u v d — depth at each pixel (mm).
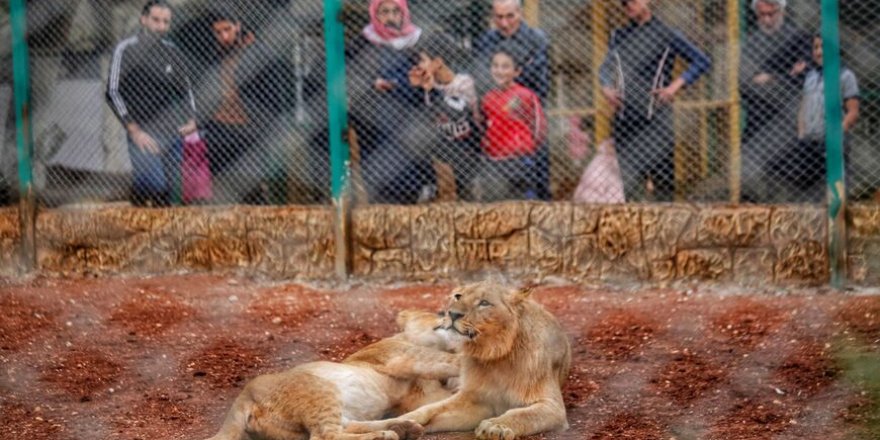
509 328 7594
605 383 8734
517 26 11492
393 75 11859
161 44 12578
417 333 8227
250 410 7328
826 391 8203
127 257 12930
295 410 7211
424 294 11531
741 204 11203
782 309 10305
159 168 12805
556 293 11336
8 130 13336
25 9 13008
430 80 11797
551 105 11672
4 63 13234
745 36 11070
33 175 13203
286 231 12352
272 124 12422
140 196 12961
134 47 12656
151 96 12695
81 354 9867
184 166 12750
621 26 11352
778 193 11164
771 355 9125
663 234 11344
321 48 12094
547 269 11703
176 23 12531
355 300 11461
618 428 7699
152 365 9562
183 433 7871
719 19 11234
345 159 12094
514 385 7684
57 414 8383
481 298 7598
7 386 9031
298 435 7270
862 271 10750
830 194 10773
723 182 11367
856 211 10742
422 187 12094
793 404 8039
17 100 13102
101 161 13102
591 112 11531
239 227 12531
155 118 12727
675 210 11297
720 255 11195
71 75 13078
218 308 11297
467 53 11695
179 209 12758
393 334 10305
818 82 10867
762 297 10773
